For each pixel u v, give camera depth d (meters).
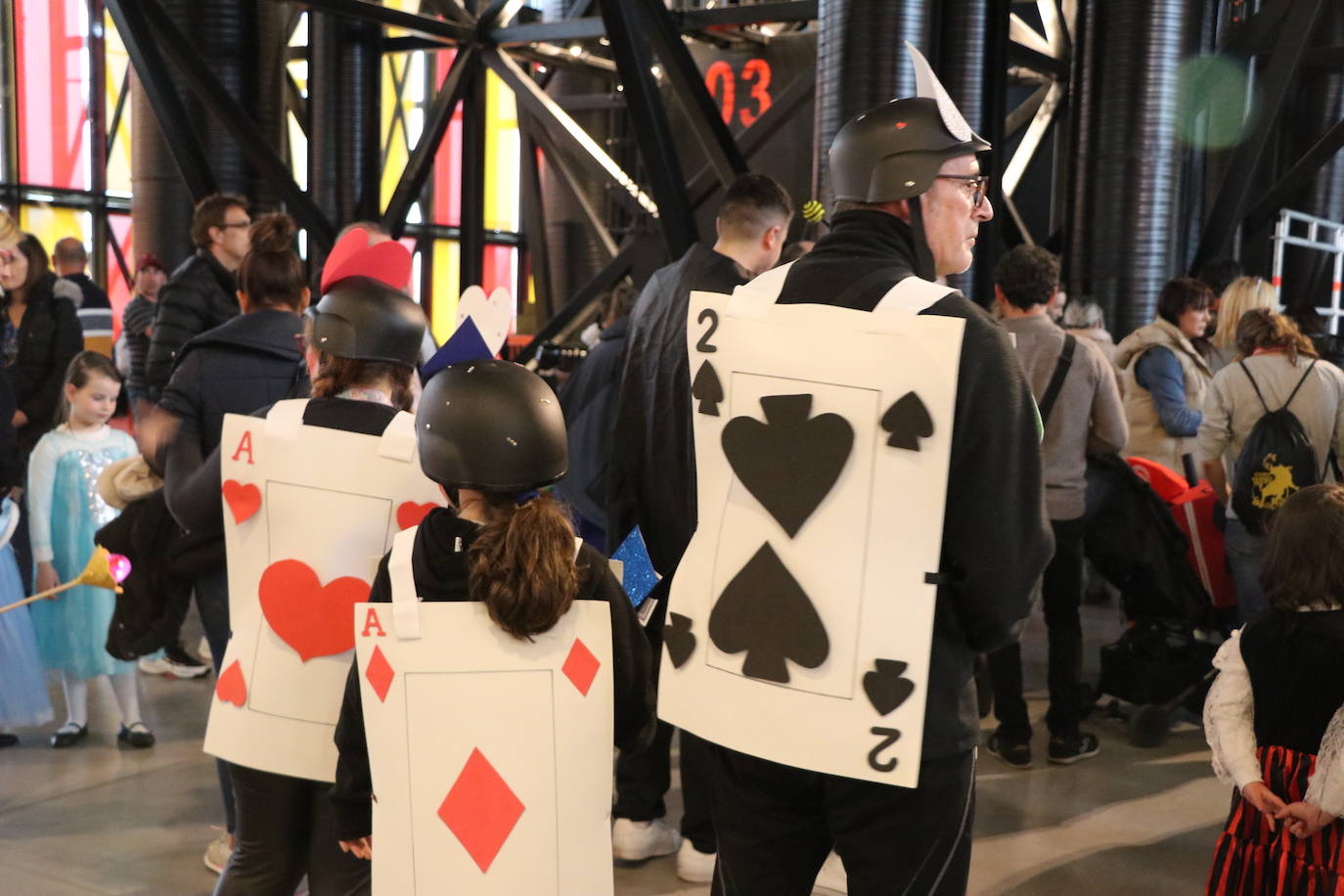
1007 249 7.11
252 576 2.00
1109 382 3.79
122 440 4.08
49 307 5.01
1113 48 5.99
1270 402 3.80
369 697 1.66
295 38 10.23
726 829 1.83
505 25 6.86
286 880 2.08
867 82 4.43
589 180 9.05
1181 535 4.14
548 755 1.67
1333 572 2.16
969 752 1.71
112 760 3.82
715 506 1.76
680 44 5.38
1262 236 8.50
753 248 2.75
